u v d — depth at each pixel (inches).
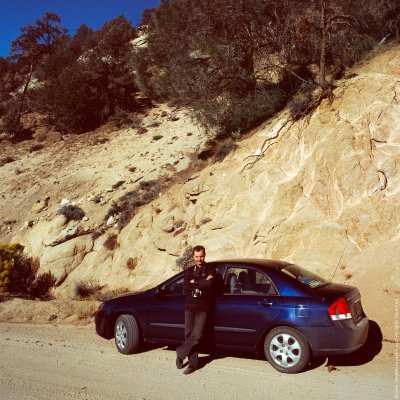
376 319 286.7
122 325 271.0
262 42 693.9
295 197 440.8
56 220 675.4
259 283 235.6
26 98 1496.1
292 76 690.2
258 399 185.5
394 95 456.4
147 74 1257.4
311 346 213.0
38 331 355.3
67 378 223.8
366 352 245.4
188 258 461.7
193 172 698.2
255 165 515.5
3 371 240.4
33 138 1246.3
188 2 974.4
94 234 621.6
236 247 446.3
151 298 265.7
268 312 223.3
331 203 417.1
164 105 1240.8
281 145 511.2
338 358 238.5
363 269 347.6
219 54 685.9
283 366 217.2
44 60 1699.1
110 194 753.0
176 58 788.6
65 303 447.5
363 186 409.4
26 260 603.2
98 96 1227.2
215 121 690.2
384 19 631.2
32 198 854.5
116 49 1441.9
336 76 621.0
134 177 781.9
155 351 271.6
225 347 235.5
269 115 641.6
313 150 462.6
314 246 387.2
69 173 916.6
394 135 427.2
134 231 574.6
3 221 807.1
